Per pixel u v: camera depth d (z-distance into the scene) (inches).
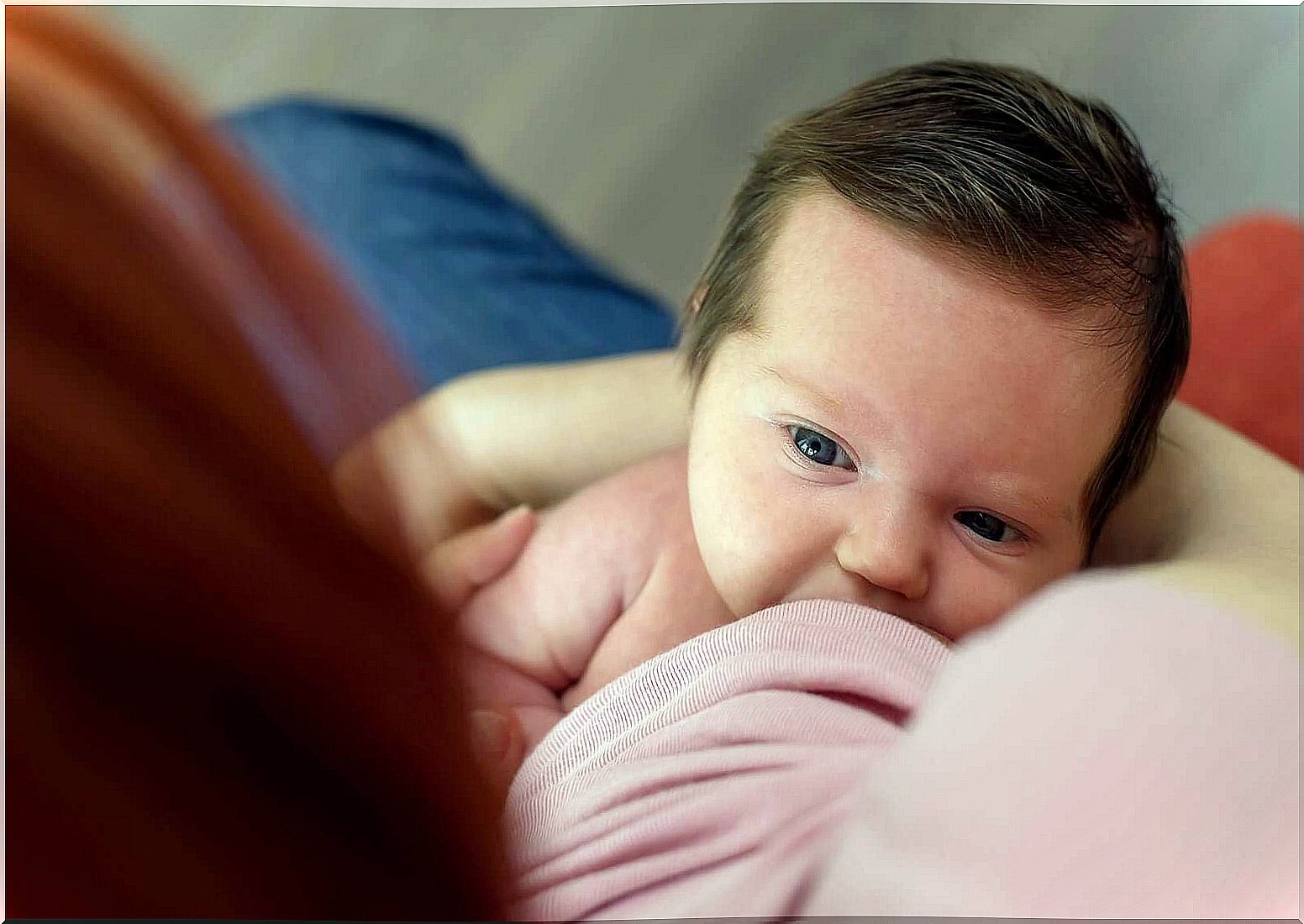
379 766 9.0
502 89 49.3
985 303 23.3
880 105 26.9
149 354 8.1
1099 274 23.9
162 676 8.0
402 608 9.4
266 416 8.6
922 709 14.0
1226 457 26.2
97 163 8.5
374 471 9.8
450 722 9.9
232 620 8.1
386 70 49.3
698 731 16.8
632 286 44.0
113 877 8.1
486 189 43.9
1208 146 45.9
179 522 7.9
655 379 33.2
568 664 27.1
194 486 8.0
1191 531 23.8
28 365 7.6
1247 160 45.5
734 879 13.7
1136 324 24.5
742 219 27.5
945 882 11.3
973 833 11.3
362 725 8.8
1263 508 23.7
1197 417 28.2
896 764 12.7
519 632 26.9
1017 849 11.1
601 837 15.5
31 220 7.9
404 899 9.4
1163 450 26.5
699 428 26.2
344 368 9.9
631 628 26.5
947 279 23.5
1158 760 11.2
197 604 8.0
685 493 27.9
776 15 49.4
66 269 7.9
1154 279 25.1
